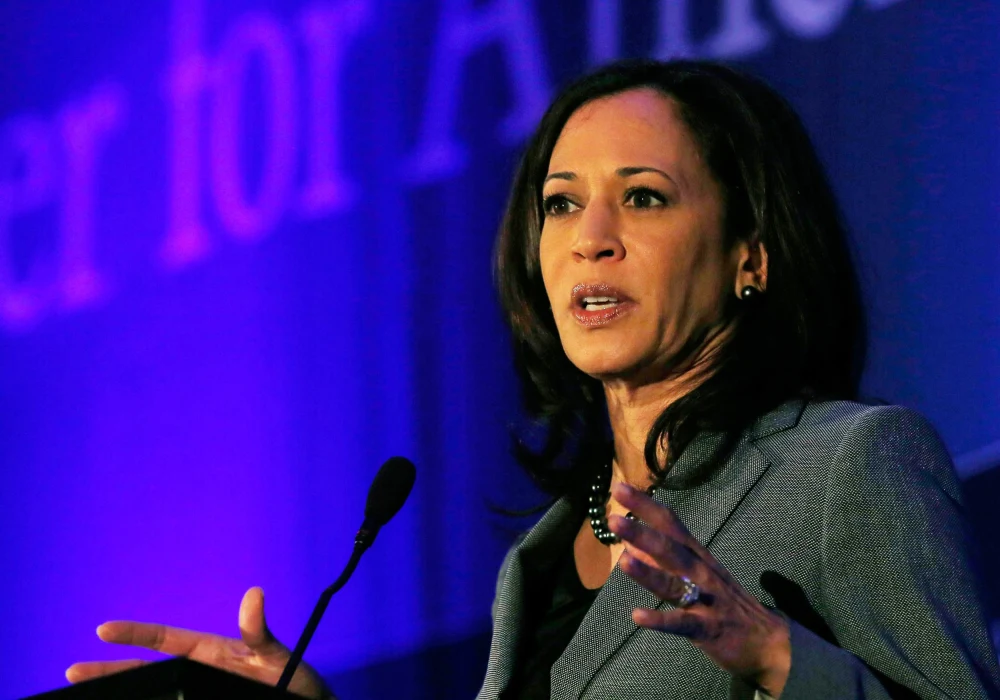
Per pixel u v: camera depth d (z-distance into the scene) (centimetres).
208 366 1446
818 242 607
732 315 609
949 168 1006
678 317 591
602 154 604
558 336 674
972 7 1009
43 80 1609
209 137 1478
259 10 1459
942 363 991
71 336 1548
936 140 1015
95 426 1516
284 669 594
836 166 1057
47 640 1506
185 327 1468
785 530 539
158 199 1508
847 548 520
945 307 995
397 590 1281
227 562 1398
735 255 611
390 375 1322
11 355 1585
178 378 1466
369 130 1363
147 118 1527
